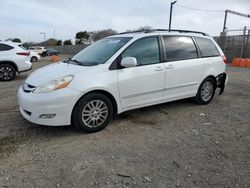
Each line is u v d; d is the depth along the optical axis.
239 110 5.60
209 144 3.81
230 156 3.44
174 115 5.16
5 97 6.68
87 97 3.99
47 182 2.80
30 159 3.29
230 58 23.69
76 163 3.21
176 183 2.80
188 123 4.72
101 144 3.76
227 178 2.91
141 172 3.02
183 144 3.80
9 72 9.89
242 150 3.62
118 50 4.39
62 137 4.00
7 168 3.07
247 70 14.76
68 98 3.81
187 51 5.40
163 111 5.41
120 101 4.39
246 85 8.88
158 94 4.90
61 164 3.18
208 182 2.83
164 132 4.26
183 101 6.28
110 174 2.97
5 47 9.92
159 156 3.42
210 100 6.11
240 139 4.00
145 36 4.74
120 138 3.99
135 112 5.30
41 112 3.78
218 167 3.15
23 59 10.14
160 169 3.09
